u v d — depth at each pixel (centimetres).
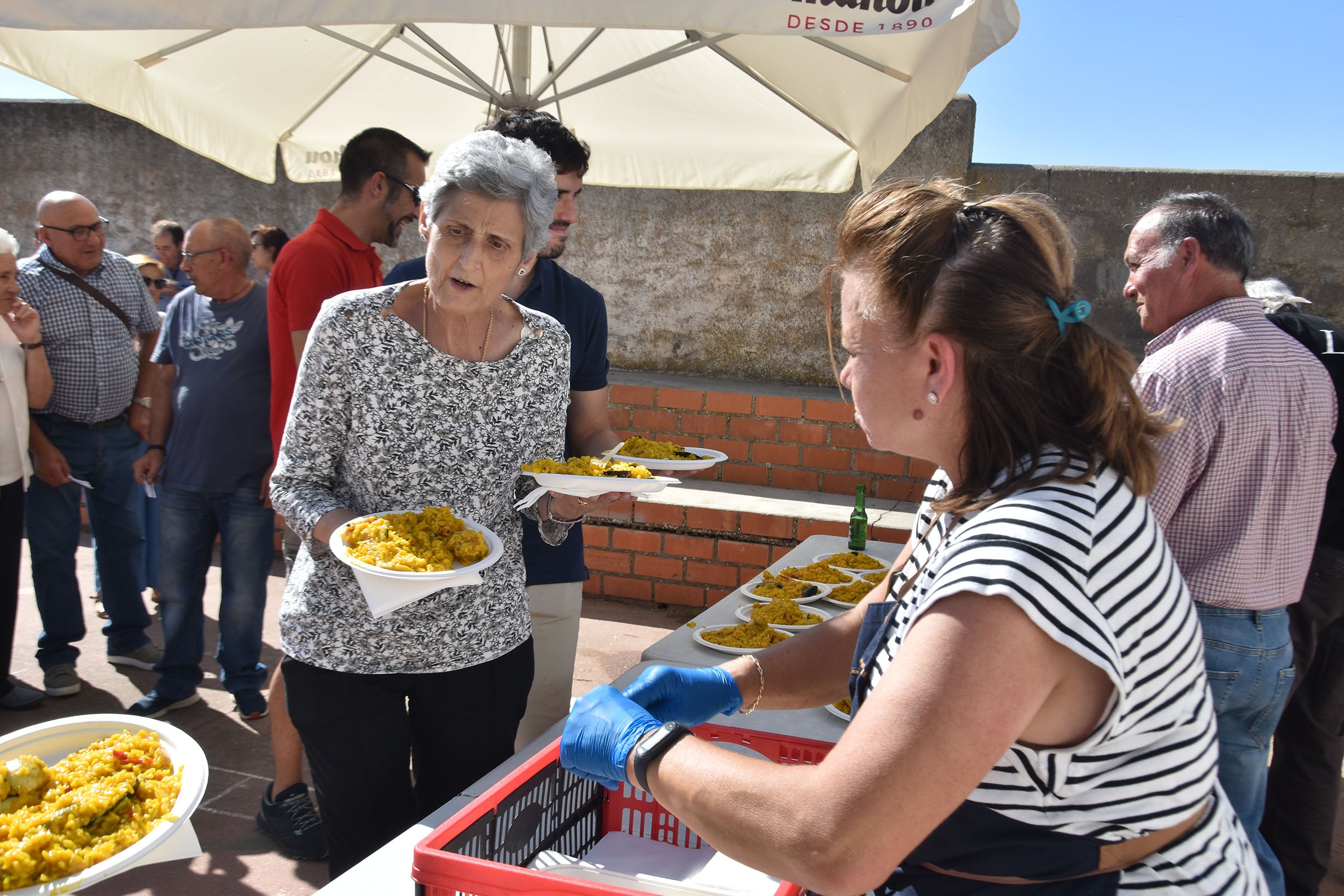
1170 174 541
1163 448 229
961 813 103
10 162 700
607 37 399
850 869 89
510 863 146
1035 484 99
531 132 246
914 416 107
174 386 398
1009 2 281
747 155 436
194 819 312
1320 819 283
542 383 203
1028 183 560
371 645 191
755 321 626
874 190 110
